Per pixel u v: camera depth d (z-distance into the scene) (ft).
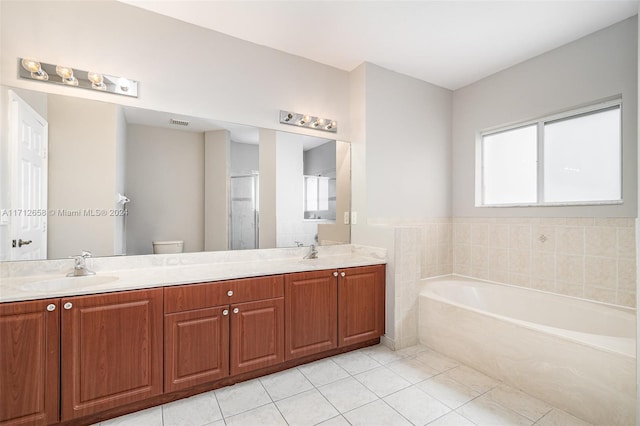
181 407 5.88
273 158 8.89
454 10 7.18
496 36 8.24
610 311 7.16
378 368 7.45
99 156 6.64
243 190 8.42
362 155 9.78
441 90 11.55
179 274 6.54
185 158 7.64
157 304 5.74
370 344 8.83
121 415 5.63
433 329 8.54
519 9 7.10
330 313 7.84
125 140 6.92
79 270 6.09
